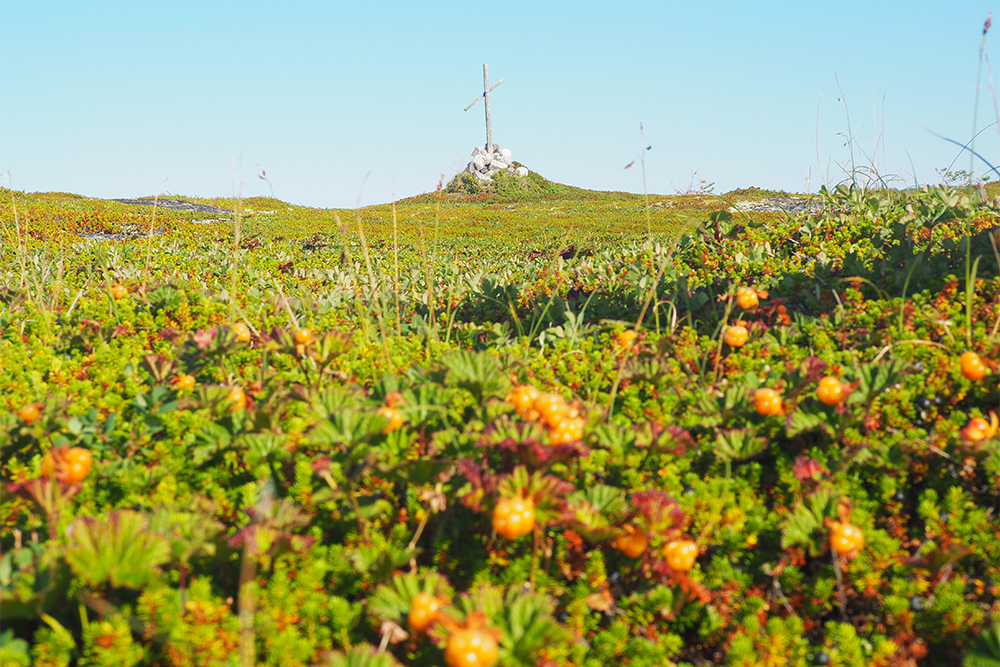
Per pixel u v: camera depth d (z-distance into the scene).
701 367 4.23
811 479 2.74
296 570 2.43
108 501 2.91
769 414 3.16
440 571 2.60
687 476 2.94
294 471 2.97
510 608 1.93
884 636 2.27
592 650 2.24
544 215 42.62
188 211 31.36
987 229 5.70
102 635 2.00
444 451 2.83
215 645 2.04
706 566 2.65
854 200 8.02
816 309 5.30
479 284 7.46
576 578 2.53
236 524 2.79
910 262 5.37
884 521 2.75
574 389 4.17
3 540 2.68
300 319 6.24
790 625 2.19
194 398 3.46
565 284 7.49
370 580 2.40
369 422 2.75
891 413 3.26
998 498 2.80
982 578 2.46
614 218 38.00
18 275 8.73
